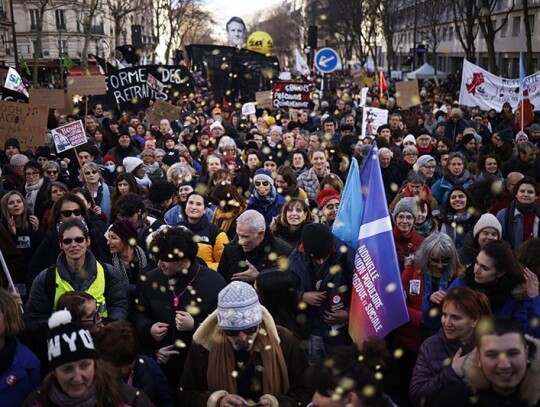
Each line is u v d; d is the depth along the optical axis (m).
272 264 4.85
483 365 2.72
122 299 4.45
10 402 3.25
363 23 59.81
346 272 4.37
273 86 15.03
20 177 8.08
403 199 5.36
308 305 4.29
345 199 4.58
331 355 2.84
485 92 14.70
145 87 15.49
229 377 3.35
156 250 4.04
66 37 50.25
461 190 6.12
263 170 7.00
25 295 5.44
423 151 10.34
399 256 5.24
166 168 9.73
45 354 3.88
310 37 29.56
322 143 10.19
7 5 43.25
